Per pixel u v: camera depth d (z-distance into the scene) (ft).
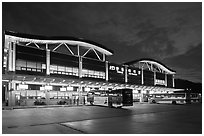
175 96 144.46
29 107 96.43
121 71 153.99
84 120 52.37
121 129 39.37
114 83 143.64
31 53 105.60
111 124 45.62
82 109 89.61
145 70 175.32
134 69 165.17
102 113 71.31
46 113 69.82
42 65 108.99
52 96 122.11
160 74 191.31
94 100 119.85
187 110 86.89
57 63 115.34
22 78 102.89
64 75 117.19
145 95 171.83
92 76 132.87
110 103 106.73
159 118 57.11
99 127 41.65
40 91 117.80
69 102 121.70
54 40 117.60
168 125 44.32
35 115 63.16
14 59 98.78
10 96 97.91
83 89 134.82
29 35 108.78
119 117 59.41
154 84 182.60
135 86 163.63
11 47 99.19
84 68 128.77
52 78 109.50
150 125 44.32
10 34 101.55
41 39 113.29
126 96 101.55
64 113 70.13
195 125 44.50
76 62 124.77
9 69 97.04
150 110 86.02
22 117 57.72
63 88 118.42
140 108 98.22
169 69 196.95
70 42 125.49
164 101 149.59
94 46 135.74
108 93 109.29
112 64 147.95
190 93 145.38
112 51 148.05
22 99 105.50
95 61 136.15
